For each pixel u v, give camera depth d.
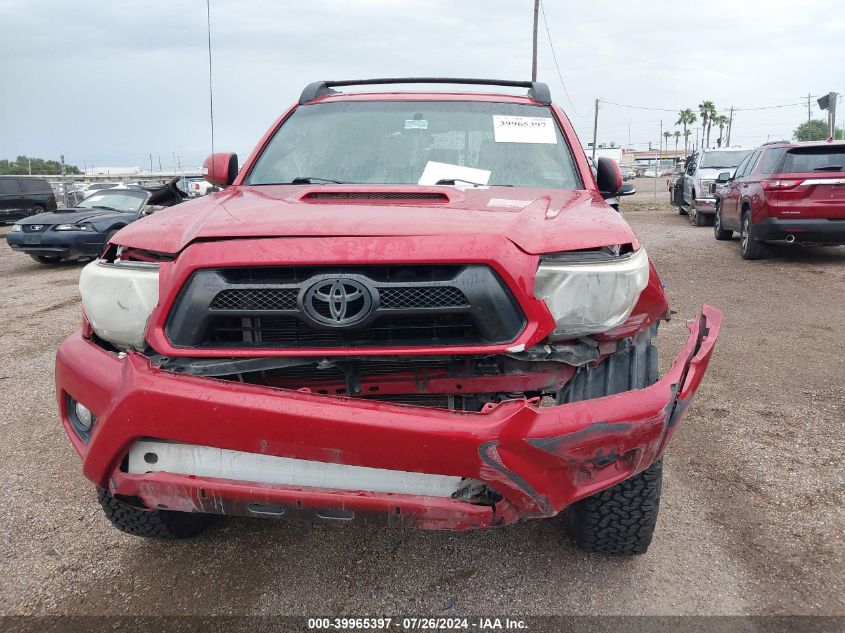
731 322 7.13
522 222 2.48
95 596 2.78
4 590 2.82
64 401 2.66
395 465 2.15
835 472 3.78
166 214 2.82
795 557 3.00
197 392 2.19
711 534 3.21
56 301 9.59
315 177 3.57
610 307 2.36
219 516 3.44
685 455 4.05
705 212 16.86
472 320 2.29
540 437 2.16
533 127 3.83
